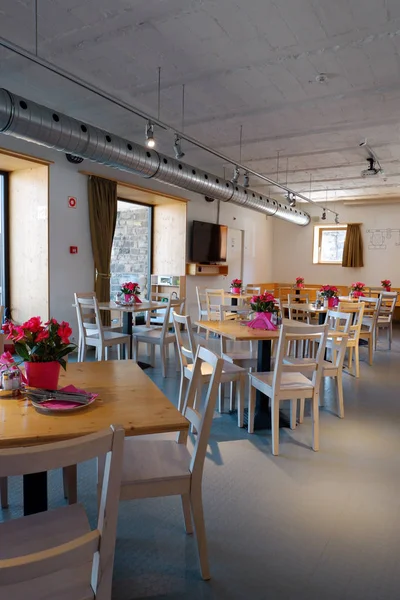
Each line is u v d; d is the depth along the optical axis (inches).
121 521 80.9
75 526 51.7
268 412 131.6
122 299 211.2
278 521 82.0
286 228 465.7
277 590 64.8
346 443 119.0
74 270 224.2
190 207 321.7
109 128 217.2
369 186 354.3
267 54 138.8
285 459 108.3
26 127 139.1
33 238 212.2
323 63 144.3
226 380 126.6
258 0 111.4
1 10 116.0
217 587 65.2
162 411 60.9
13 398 64.4
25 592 42.3
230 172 315.0
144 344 253.9
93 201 230.4
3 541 48.4
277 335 123.0
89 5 113.7
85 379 76.2
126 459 70.5
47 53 139.6
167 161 205.3
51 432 52.1
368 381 185.9
